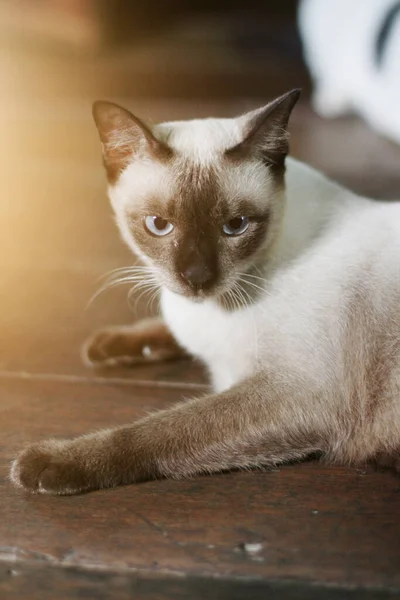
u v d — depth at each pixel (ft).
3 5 5.39
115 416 2.03
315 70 4.28
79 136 3.98
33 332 2.33
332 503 1.82
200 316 1.97
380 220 1.98
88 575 1.71
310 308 1.91
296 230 1.96
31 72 5.01
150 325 2.22
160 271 1.95
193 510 1.80
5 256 2.72
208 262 1.88
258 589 1.69
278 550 1.73
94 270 2.63
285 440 1.89
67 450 1.86
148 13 5.94
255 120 1.88
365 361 1.92
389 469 1.90
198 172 1.89
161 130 1.95
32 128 4.09
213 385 2.10
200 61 5.24
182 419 1.88
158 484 1.86
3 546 1.73
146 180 1.93
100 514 1.79
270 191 1.93
